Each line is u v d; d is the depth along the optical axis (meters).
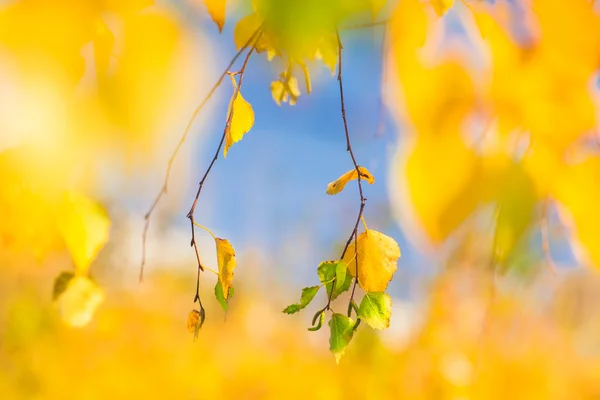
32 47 1.15
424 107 1.16
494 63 1.16
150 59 1.16
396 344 3.15
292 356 3.92
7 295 2.64
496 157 1.16
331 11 1.05
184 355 3.79
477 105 1.16
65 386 3.20
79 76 1.15
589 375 2.88
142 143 1.17
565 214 1.17
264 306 3.97
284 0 1.05
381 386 3.14
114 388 3.40
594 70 1.16
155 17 1.16
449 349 2.62
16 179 1.17
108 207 1.22
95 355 3.43
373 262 1.21
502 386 2.60
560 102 1.16
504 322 2.10
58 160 1.16
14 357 3.04
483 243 1.16
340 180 1.19
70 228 1.21
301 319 4.21
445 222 1.15
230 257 1.23
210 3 1.17
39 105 1.15
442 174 1.15
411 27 1.15
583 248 1.17
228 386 3.79
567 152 1.17
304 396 3.51
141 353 3.65
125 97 1.16
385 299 1.21
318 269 1.21
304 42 1.05
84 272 1.27
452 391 2.61
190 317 1.24
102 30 1.16
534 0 1.17
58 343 3.15
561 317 2.19
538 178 1.16
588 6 1.16
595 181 1.16
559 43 1.16
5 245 1.21
